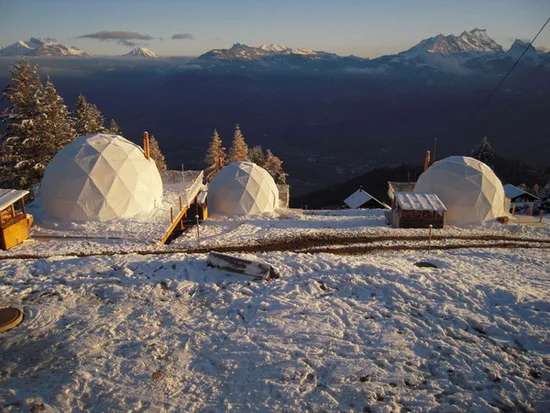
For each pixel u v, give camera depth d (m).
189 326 8.62
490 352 7.71
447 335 8.30
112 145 20.23
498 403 6.47
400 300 9.64
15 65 26.80
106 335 8.28
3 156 26.52
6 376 7.07
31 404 6.41
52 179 18.98
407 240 18.77
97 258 11.99
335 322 8.72
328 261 11.93
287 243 17.70
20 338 8.14
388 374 7.09
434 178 23.88
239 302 9.57
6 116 26.66
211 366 7.37
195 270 11.19
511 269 13.18
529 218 24.00
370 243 18.09
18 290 10.00
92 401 6.52
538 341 8.02
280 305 9.38
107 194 18.75
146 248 15.94
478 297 9.79
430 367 7.32
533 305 9.38
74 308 9.30
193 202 23.11
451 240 18.94
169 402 6.51
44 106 27.89
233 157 45.62
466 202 22.61
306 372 7.14
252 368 7.29
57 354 7.66
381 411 6.26
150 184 20.55
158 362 7.46
